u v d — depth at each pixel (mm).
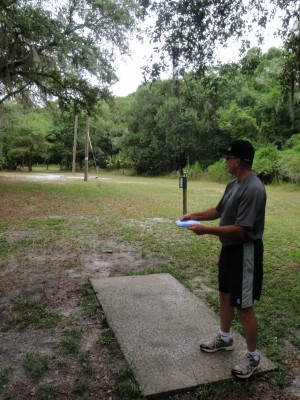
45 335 2990
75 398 2223
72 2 13531
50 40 12453
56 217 8820
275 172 22422
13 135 34094
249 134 25594
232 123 25469
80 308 3535
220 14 4652
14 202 11219
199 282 4336
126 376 2396
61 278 4434
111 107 17375
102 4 13344
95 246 6102
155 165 32406
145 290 3902
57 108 18203
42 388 2293
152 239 6609
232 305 2361
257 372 2430
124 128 38500
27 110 16953
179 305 3500
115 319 3186
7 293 3926
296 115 23938
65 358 2641
